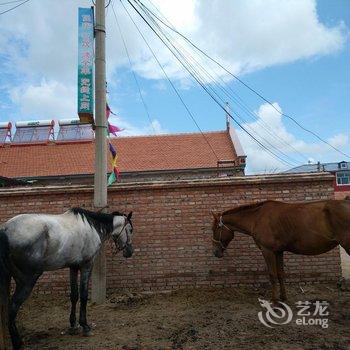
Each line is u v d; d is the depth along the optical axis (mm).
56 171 22828
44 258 5160
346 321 5855
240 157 22031
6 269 4770
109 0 8445
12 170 23375
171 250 8172
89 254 5922
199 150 24141
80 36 7746
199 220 8211
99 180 7797
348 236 5734
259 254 8062
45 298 7980
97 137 7906
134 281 8133
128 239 6824
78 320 6410
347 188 31484
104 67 8070
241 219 7145
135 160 23625
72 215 5863
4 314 4715
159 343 5254
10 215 8414
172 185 8250
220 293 7645
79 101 7570
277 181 8156
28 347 5297
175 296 7621
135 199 8320
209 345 5105
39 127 27047
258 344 5066
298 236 6293
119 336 5617
